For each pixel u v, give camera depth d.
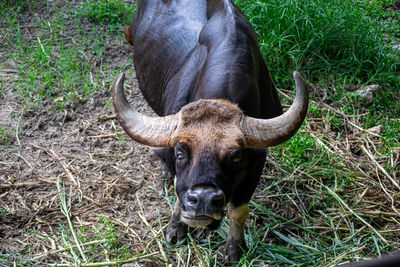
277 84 6.25
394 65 6.79
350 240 4.10
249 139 2.98
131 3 7.79
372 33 7.09
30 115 5.55
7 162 4.89
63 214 4.30
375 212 4.43
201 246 3.94
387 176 4.87
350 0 7.86
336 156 5.20
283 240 4.13
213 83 3.35
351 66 6.60
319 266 3.66
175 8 4.55
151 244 4.02
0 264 3.68
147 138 3.01
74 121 5.59
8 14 7.27
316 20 6.66
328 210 4.46
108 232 4.07
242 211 3.58
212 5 4.20
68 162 4.96
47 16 7.38
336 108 6.04
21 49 6.52
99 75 6.34
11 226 4.13
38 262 3.75
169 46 4.32
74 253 3.70
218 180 2.78
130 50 6.84
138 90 6.18
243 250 3.74
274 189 4.73
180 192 2.92
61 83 6.05
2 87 5.91
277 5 6.67
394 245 4.05
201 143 2.84
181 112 3.05
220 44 3.59
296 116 3.01
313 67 6.53
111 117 5.66
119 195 4.58
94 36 7.03
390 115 6.03
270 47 6.30
